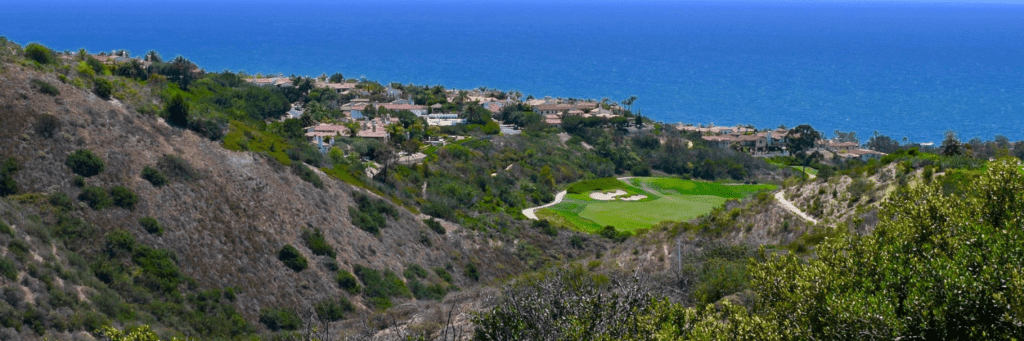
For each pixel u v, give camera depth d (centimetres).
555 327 2102
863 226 4506
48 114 5750
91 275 4412
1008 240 1814
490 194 10531
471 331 3102
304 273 5462
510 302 2284
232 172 6362
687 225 5853
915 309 1677
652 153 15562
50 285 3938
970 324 1639
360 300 5491
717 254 4419
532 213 10100
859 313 1705
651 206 10806
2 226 4184
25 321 3538
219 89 14962
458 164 11900
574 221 9681
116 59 16175
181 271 4894
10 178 5056
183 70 14862
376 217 6981
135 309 4272
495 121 17675
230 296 4853
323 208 6631
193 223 5419
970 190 2228
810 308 1906
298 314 5009
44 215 4828
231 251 5341
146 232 5084
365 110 16675
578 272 3309
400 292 5825
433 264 6712
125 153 5831
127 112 6550
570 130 17175
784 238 5244
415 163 11094
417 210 8062
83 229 4825
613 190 12231
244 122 10881
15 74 6172
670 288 3375
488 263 7219
